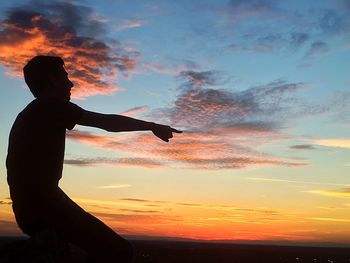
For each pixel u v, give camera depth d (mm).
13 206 3250
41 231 3195
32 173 3160
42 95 3477
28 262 3027
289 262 155875
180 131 3455
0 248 3143
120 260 3316
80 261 3410
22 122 3268
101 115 3340
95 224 3301
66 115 3240
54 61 3506
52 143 3229
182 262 82625
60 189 3365
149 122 3432
